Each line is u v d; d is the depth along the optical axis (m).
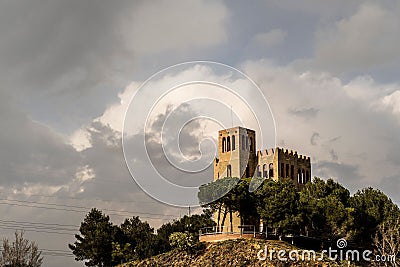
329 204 119.62
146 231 149.38
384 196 128.50
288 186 125.12
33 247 108.69
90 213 142.62
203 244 120.88
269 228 124.00
